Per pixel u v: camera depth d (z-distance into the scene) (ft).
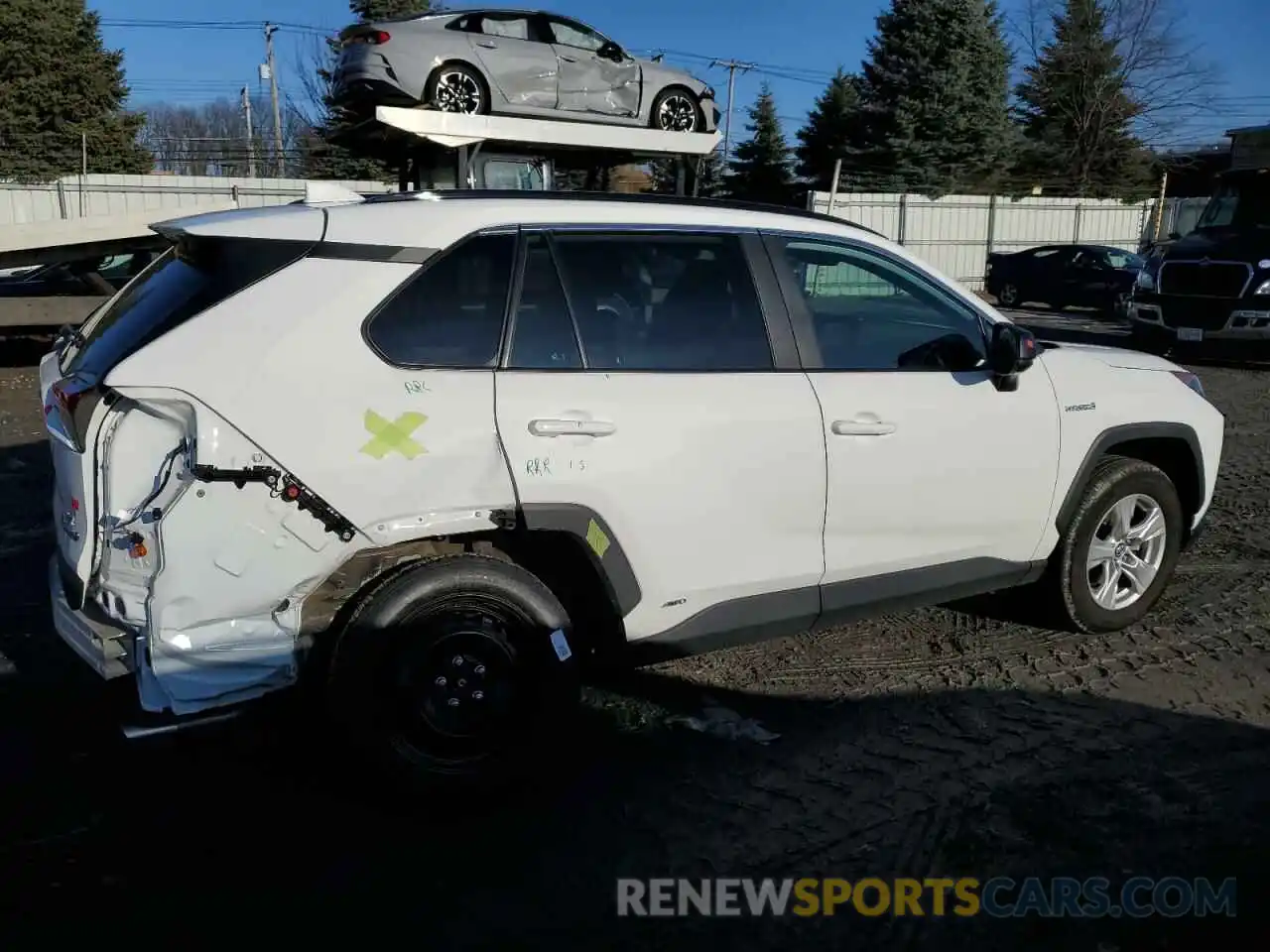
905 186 112.88
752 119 136.67
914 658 15.62
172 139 151.12
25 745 12.99
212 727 13.41
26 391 37.81
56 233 34.19
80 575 10.74
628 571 12.01
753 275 13.08
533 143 28.60
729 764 12.63
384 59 33.35
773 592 13.12
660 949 9.46
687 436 12.07
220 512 10.26
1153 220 103.40
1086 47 123.44
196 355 10.31
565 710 11.66
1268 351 41.86
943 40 111.65
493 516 11.28
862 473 13.25
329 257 10.98
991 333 14.73
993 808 11.65
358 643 10.77
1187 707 14.06
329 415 10.58
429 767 11.18
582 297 12.03
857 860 10.78
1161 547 16.70
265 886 10.27
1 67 94.94
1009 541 14.97
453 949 9.42
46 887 10.19
